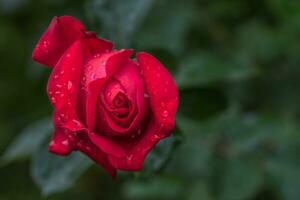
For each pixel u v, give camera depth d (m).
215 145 0.92
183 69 0.83
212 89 0.81
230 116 0.92
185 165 0.93
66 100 0.70
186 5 0.99
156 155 0.76
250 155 0.93
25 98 1.24
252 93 0.99
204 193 0.96
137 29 0.90
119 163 0.70
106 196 1.22
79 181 1.20
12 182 1.22
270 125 0.91
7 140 1.22
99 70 0.70
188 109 0.81
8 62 1.24
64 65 0.70
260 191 0.97
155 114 0.70
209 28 1.03
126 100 0.71
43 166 0.81
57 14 0.99
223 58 0.84
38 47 0.73
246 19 1.03
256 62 0.99
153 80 0.70
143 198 1.03
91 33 0.72
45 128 0.86
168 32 0.98
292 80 0.99
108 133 0.71
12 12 1.12
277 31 1.00
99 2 0.82
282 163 0.95
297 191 0.94
